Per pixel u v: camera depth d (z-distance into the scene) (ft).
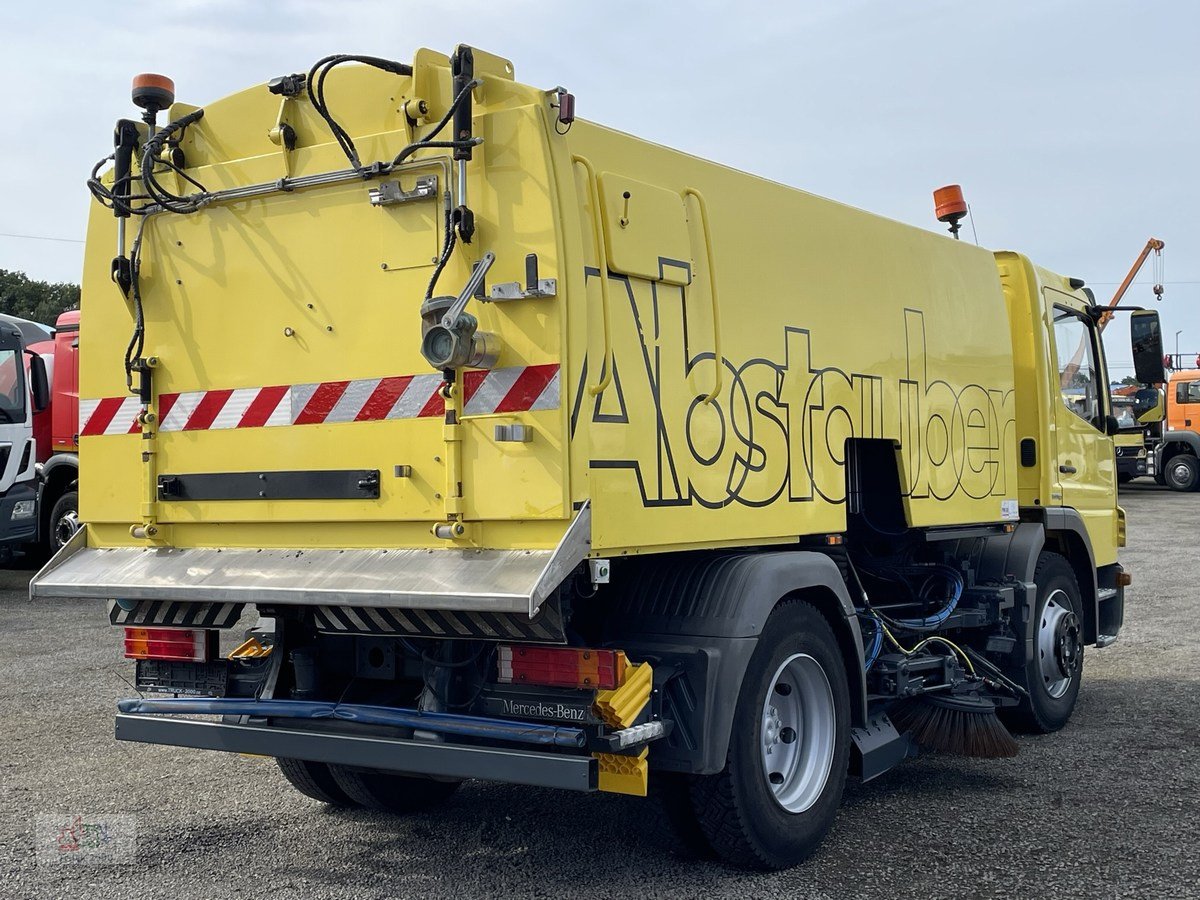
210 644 15.03
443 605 11.86
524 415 12.30
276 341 13.99
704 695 13.44
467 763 12.60
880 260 18.56
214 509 14.34
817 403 16.61
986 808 17.35
